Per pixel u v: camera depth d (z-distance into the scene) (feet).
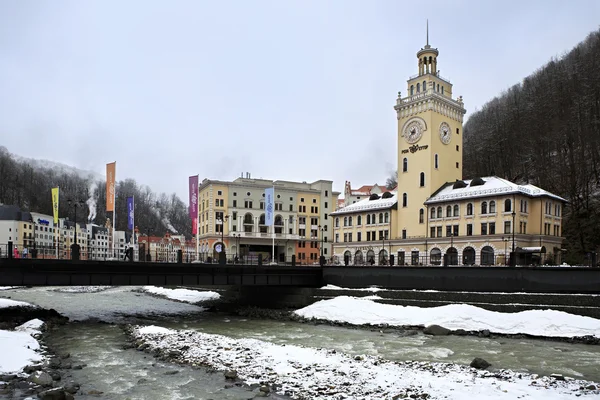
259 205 422.41
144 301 242.17
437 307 146.92
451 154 315.99
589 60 495.82
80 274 150.00
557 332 124.36
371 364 87.61
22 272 140.77
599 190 344.08
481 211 264.11
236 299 222.69
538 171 412.98
